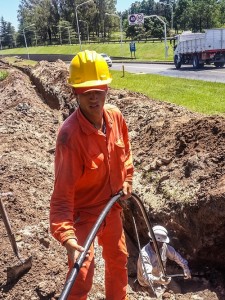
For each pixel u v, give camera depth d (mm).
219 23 78188
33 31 124750
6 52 111688
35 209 5918
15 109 13102
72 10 115188
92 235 2842
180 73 27141
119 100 11492
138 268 5266
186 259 5812
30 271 4504
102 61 3166
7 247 4801
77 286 3170
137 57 58250
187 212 5656
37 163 8227
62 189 3037
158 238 5109
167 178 6414
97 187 3336
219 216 5176
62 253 4957
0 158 8125
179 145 6871
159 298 5070
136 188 6730
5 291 4281
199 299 5191
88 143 3100
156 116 8836
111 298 3775
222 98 13414
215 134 6535
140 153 7695
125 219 6773
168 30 77188
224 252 5496
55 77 18047
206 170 5930
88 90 3004
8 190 6320
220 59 30719
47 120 12672
